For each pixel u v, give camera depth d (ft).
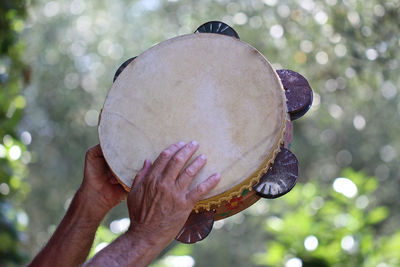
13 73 12.69
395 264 10.09
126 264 4.40
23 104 12.69
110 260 4.41
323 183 35.24
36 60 31.68
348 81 13.91
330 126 31.42
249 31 15.35
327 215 10.61
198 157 4.71
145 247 4.45
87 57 34.06
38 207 35.19
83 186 5.64
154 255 4.49
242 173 4.84
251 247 31.89
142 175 4.73
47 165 35.06
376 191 36.01
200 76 5.20
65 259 5.55
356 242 10.09
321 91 14.98
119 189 5.65
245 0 15.20
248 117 5.00
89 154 5.65
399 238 10.32
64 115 33.76
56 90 33.71
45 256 5.57
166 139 5.04
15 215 11.82
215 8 16.47
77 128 34.88
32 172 34.78
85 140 35.22
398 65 12.16
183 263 9.93
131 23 32.45
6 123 12.26
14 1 12.48
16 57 12.76
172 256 10.02
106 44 33.55
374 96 17.37
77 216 5.63
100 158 5.64
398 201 36.09
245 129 4.97
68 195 35.78
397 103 28.27
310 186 11.48
